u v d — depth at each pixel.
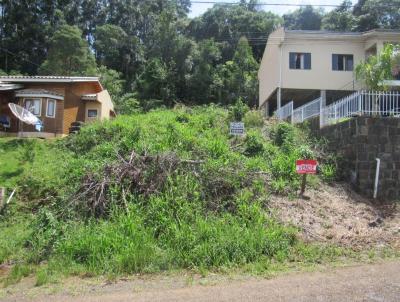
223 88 42.88
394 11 35.44
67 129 21.98
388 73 13.81
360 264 7.11
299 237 8.48
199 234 8.04
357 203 10.77
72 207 9.62
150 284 6.48
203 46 46.25
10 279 6.98
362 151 11.79
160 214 8.78
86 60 37.84
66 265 7.49
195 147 12.21
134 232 8.15
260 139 13.85
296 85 23.62
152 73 44.03
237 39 51.41
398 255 7.59
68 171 12.34
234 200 9.68
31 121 18.16
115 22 58.09
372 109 12.15
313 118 15.30
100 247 7.74
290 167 11.64
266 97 27.44
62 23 50.31
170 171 10.19
